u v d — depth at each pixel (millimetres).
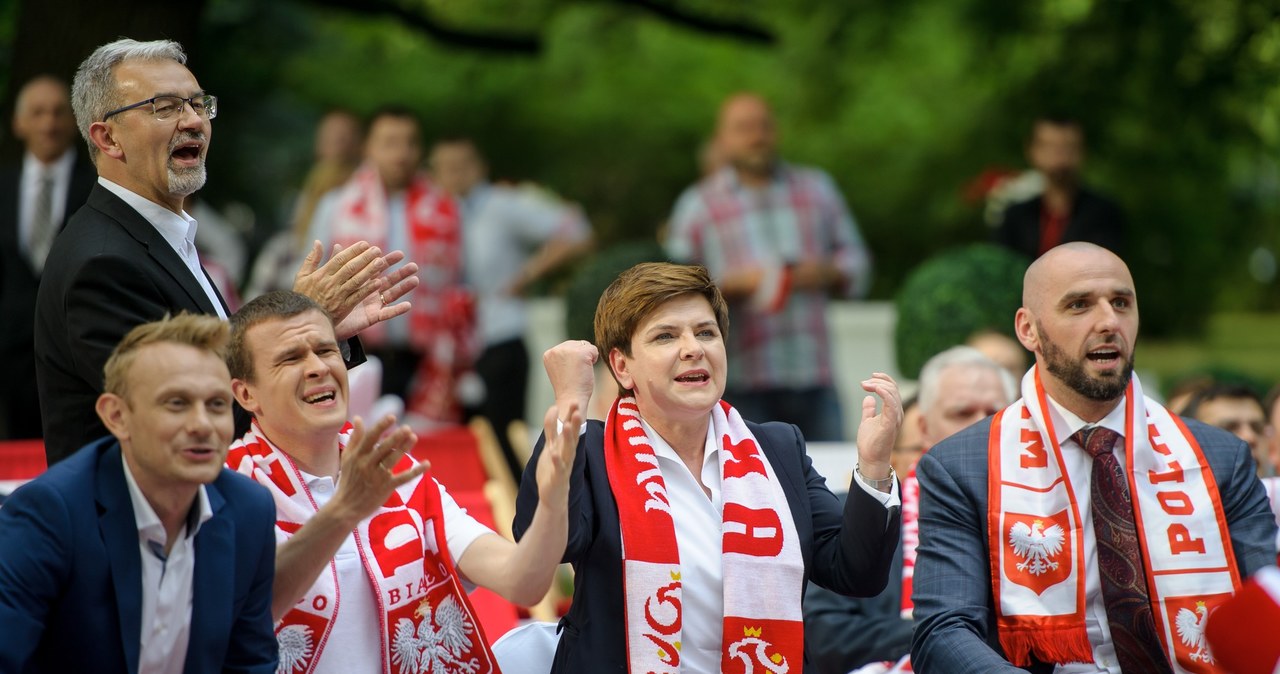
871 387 12406
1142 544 13164
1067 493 13250
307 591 11594
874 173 60281
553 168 60656
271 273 29141
